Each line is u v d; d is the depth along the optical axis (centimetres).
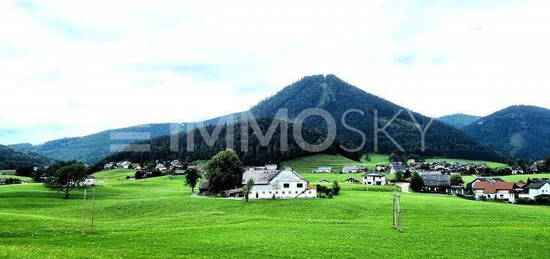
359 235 5734
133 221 7888
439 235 5778
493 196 15288
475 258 4431
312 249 4744
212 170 14025
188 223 7081
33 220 6912
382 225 6844
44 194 13538
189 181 15638
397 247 4922
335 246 4916
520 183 16738
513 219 7700
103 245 4878
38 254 4028
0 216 7106
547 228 6638
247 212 9288
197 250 4622
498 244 5162
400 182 18775
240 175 14050
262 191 12650
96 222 7281
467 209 8969
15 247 4325
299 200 10681
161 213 9675
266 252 4556
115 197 13750
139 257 4156
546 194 14000
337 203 10000
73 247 4656
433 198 11769
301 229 6266
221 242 5097
